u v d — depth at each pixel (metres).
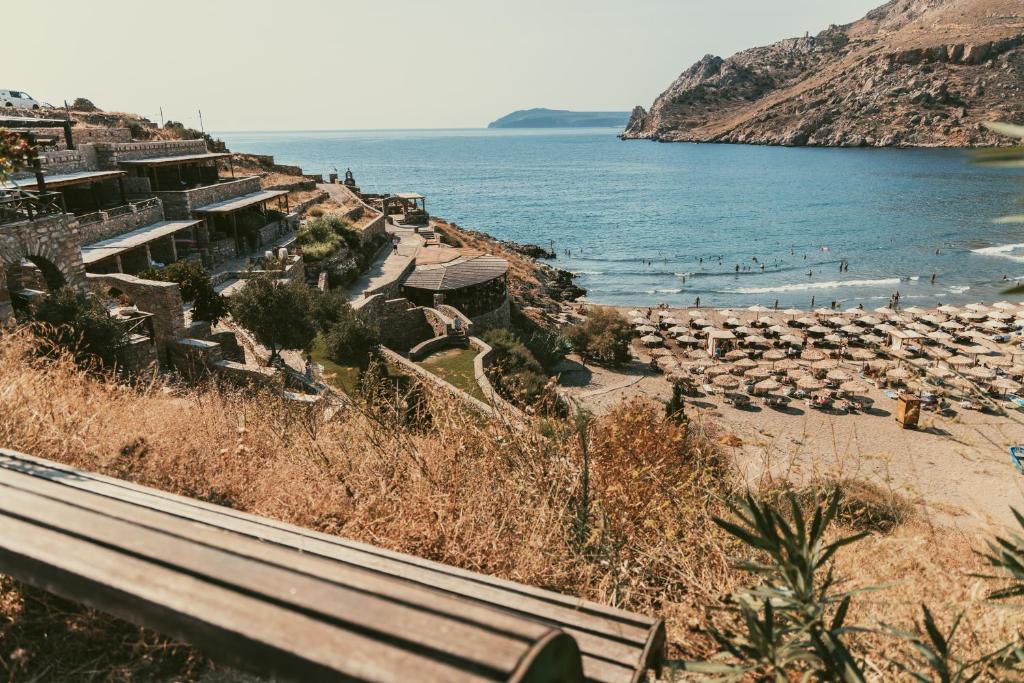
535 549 3.78
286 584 1.40
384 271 49.78
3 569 1.75
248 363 26.03
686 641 2.94
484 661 1.08
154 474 4.52
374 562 2.38
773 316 64.50
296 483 4.50
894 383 42.12
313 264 43.12
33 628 2.89
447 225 89.69
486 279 47.53
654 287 82.75
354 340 28.08
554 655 1.12
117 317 17.12
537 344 47.16
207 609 1.35
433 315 41.78
